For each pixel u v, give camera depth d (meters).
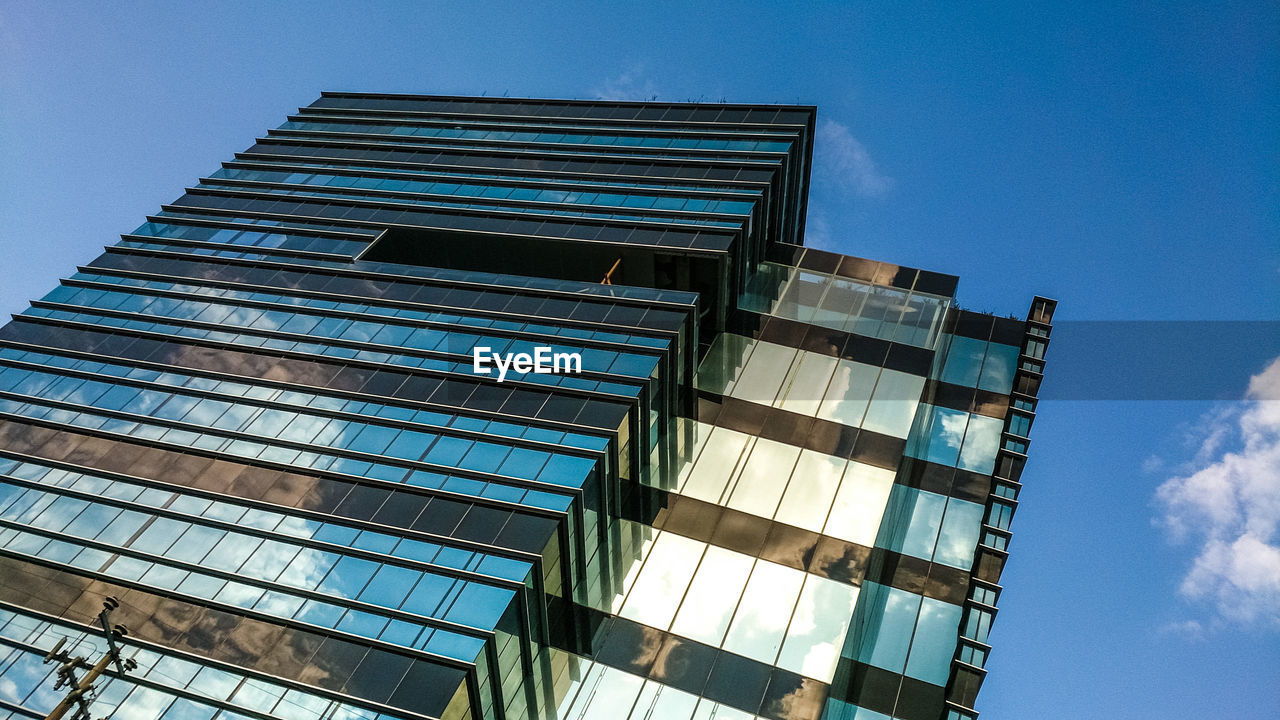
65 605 35.59
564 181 61.78
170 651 33.00
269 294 54.31
